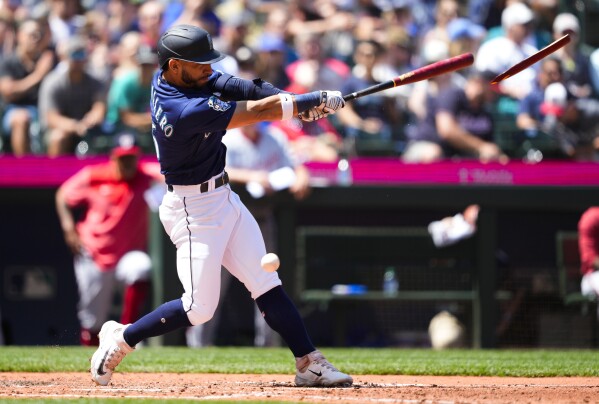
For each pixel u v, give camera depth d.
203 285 17.45
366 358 26.17
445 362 24.59
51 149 38.12
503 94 40.06
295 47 44.41
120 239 34.44
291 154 35.50
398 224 37.22
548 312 36.06
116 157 34.34
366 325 36.34
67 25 42.97
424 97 39.22
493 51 40.47
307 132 38.88
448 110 38.66
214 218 17.30
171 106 16.66
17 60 39.69
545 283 36.38
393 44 41.81
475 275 35.31
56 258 39.41
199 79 17.03
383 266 35.50
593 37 43.03
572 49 41.16
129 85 38.47
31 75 39.69
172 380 20.20
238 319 36.56
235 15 43.12
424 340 36.06
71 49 38.03
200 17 42.16
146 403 14.80
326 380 18.03
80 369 22.38
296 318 18.06
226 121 16.56
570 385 19.34
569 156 39.31
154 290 34.34
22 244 39.38
